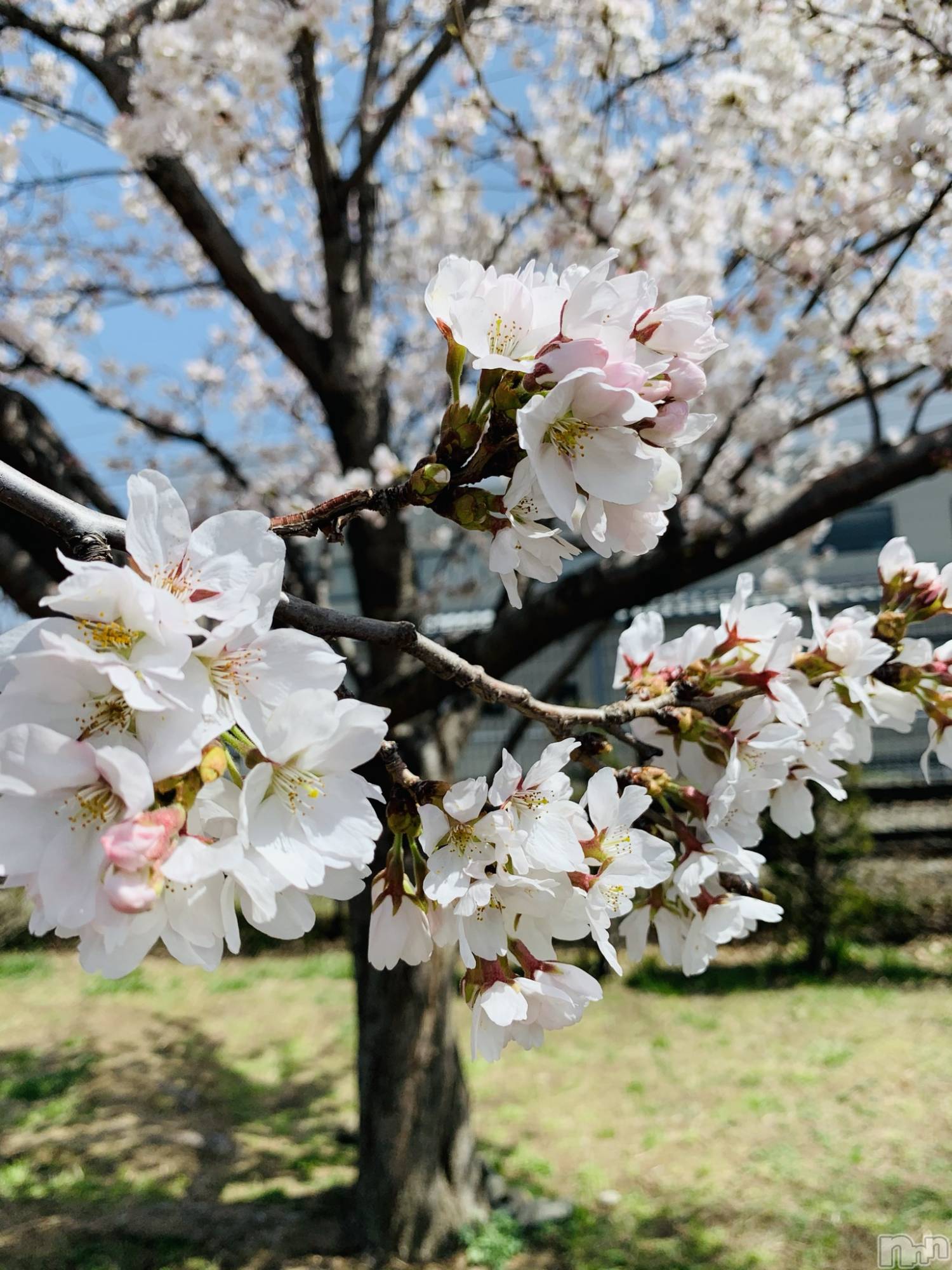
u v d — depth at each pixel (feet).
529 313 3.16
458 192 18.66
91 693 2.54
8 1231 14.96
